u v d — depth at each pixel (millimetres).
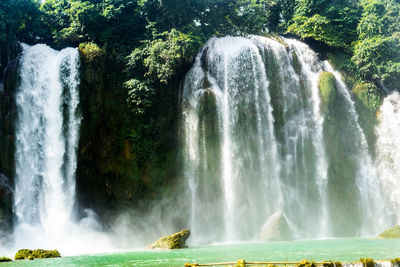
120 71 29578
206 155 27375
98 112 28359
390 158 29984
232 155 27750
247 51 30750
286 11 40250
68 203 27344
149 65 29234
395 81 32062
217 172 27125
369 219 28094
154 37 31453
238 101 29328
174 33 30562
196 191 27109
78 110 28406
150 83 28969
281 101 30625
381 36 33531
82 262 14945
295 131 29828
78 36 32250
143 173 27500
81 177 28141
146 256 16438
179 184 27703
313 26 34531
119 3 32938
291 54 32188
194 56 30844
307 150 29125
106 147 27906
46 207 27156
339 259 13070
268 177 28125
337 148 29172
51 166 27891
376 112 31266
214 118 28156
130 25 32812
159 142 28391
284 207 27562
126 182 27328
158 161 28000
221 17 38531
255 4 39406
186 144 28188
